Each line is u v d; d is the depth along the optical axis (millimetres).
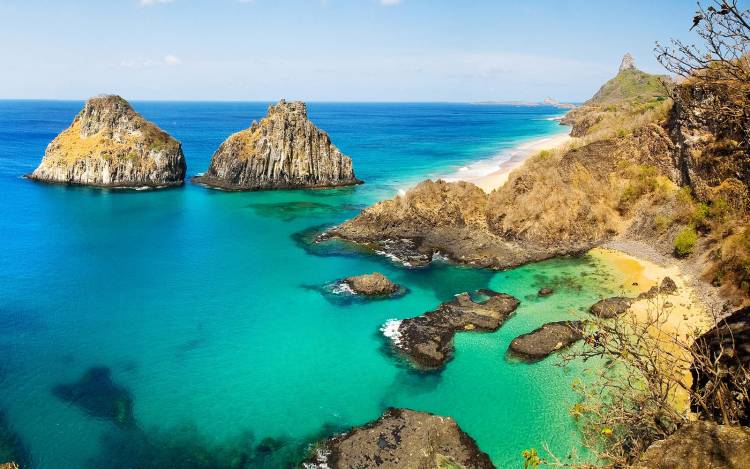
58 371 34969
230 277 51188
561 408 30219
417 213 60594
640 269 48438
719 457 11297
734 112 13188
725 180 48156
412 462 25594
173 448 28000
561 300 43594
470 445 26828
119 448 27984
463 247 55594
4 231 66062
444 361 35406
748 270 39062
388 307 43844
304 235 64688
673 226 51312
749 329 17297
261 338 39188
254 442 28391
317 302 45156
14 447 28000
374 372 34594
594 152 63406
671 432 14688
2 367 35312
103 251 59000
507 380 33094
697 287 42531
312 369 35094
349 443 26969
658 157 58062
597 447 26172
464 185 61906
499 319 40062
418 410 30688
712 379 14805
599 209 57531
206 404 31578
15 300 45688
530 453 14555
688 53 12203
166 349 37781
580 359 34281
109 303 45344
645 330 18141
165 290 48188
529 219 56094
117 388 33188
